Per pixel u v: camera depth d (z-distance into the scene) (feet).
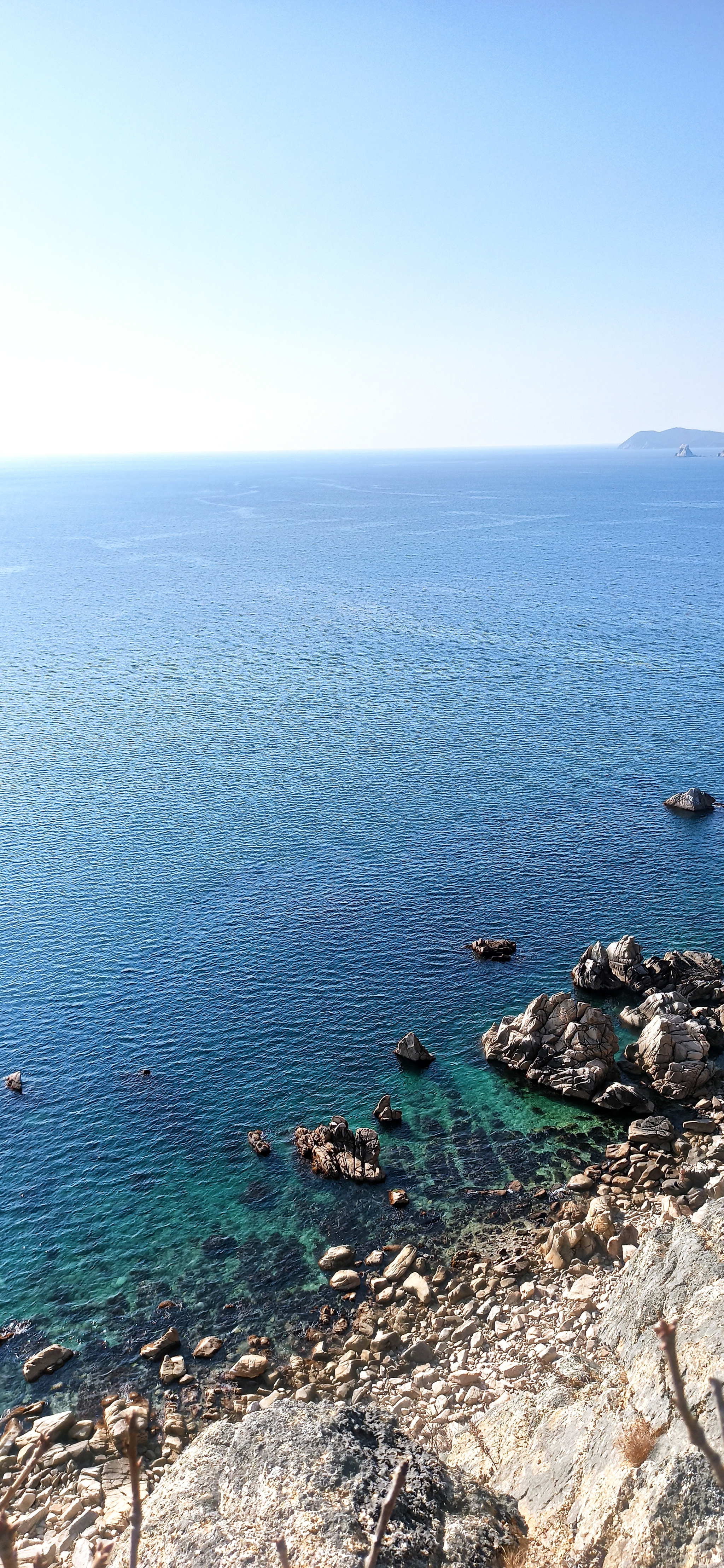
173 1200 167.84
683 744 394.73
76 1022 216.95
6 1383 135.23
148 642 600.80
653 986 224.53
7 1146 180.65
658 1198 161.79
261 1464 89.97
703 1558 72.79
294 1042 209.87
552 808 330.95
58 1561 105.91
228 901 268.41
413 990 227.40
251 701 468.34
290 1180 172.24
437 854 295.28
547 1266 150.71
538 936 249.55
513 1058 201.67
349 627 633.61
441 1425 122.62
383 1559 77.66
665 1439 84.69
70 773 373.20
